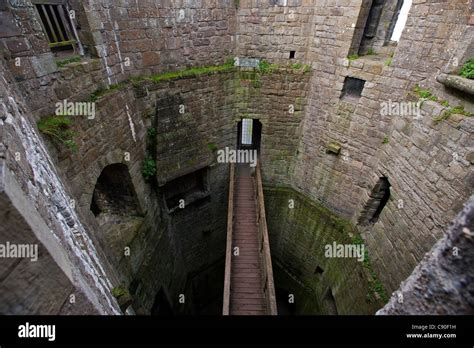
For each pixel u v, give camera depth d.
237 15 6.51
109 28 4.66
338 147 6.44
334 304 6.86
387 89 5.14
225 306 4.42
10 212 0.98
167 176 6.34
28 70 3.21
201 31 6.18
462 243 1.03
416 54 4.52
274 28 6.43
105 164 4.56
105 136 4.56
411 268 4.25
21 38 3.09
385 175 5.24
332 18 5.70
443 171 3.82
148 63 5.67
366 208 6.08
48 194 2.00
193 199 7.75
